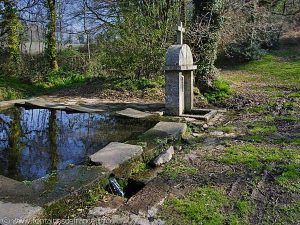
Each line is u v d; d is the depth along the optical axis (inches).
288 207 102.3
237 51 602.9
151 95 309.4
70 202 100.6
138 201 106.8
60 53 522.3
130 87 330.3
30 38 538.3
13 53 456.4
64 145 175.5
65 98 312.3
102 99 304.8
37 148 171.3
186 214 98.0
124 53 350.3
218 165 138.3
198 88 300.5
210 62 301.7
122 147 145.8
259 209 101.6
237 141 173.5
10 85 381.4
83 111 245.0
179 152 159.2
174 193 112.3
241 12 495.2
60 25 568.1
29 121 231.6
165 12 355.9
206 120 221.6
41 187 105.3
